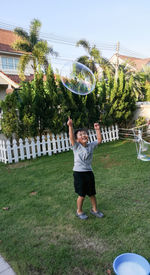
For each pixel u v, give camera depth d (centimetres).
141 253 213
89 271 195
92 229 256
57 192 367
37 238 245
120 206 308
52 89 654
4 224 277
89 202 325
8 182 429
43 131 686
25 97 611
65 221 276
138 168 472
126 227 256
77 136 273
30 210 309
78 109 720
